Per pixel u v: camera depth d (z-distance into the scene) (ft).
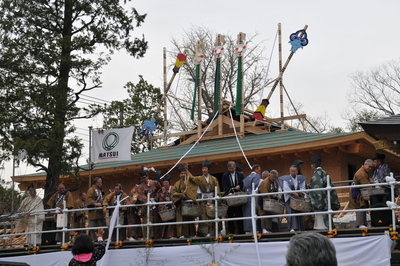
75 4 57.67
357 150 52.95
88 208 40.40
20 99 54.03
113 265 37.76
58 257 40.63
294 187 33.86
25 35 55.93
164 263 36.09
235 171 37.40
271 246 32.65
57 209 41.37
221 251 34.27
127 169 64.18
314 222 34.45
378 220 30.60
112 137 58.03
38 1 58.39
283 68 62.69
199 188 36.70
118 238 38.45
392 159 60.13
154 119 70.64
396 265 32.04
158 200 38.86
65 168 54.24
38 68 56.49
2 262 29.30
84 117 58.08
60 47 57.47
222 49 67.00
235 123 65.72
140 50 60.59
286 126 65.77
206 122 69.92
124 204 40.73
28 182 72.64
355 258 30.40
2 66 54.95
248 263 33.35
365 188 32.07
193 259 35.24
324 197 32.45
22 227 45.16
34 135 54.65
